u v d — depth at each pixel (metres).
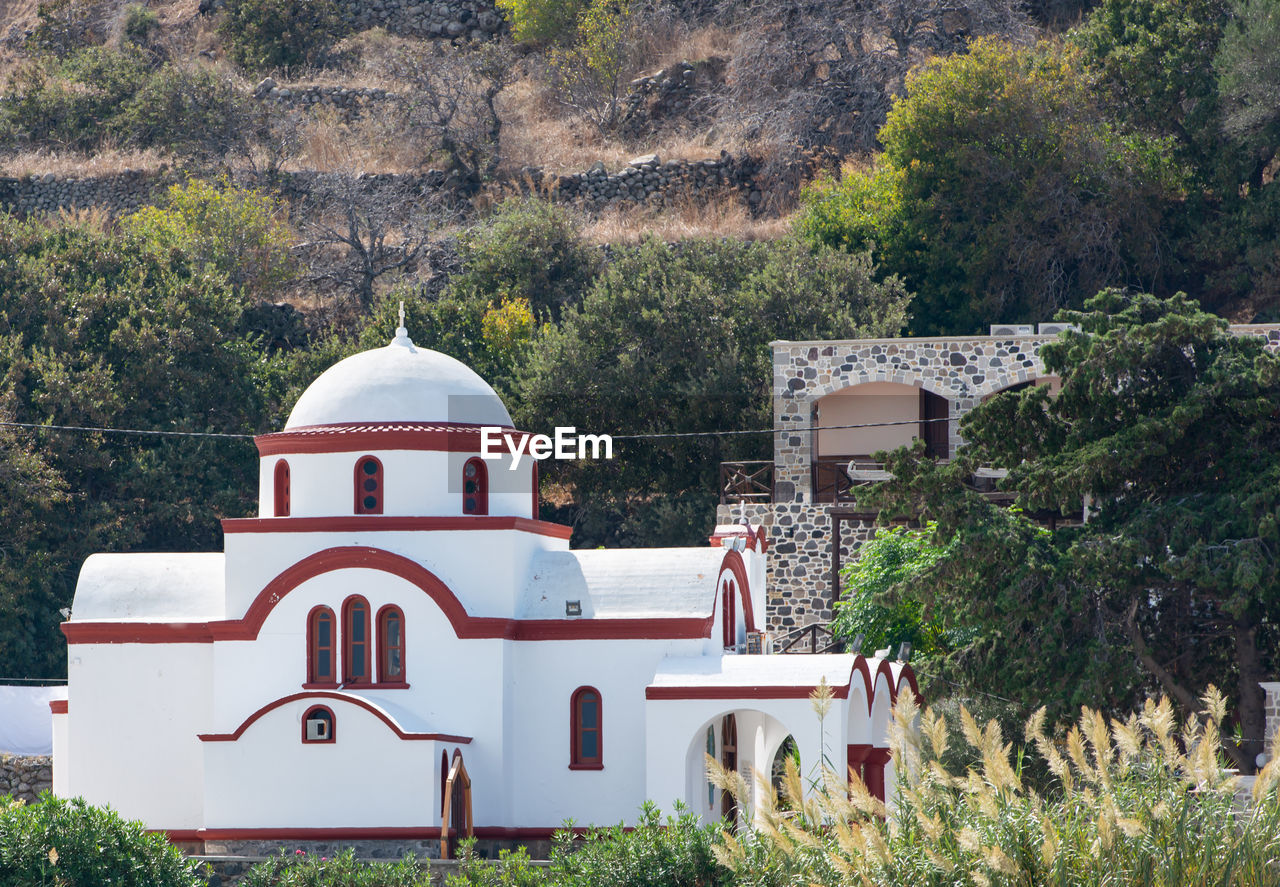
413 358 84.00
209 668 79.12
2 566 119.69
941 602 80.00
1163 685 79.12
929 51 181.75
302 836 74.19
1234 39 146.88
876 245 156.00
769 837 43.00
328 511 79.75
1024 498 80.50
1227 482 78.19
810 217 160.00
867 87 183.50
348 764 74.44
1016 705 79.50
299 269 168.12
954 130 155.38
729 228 169.38
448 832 72.00
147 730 79.06
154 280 143.12
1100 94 161.12
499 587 78.25
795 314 136.50
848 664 74.44
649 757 73.56
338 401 81.75
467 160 189.88
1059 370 81.81
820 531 113.00
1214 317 79.88
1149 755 40.56
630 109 199.38
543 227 160.50
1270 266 147.12
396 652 77.25
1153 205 154.00
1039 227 154.25
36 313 135.00
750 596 88.69
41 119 197.88
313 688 76.62
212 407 136.50
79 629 79.94
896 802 41.22
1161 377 81.19
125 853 55.38
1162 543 76.31
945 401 125.81
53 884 52.03
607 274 148.00
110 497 131.12
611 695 77.25
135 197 181.38
